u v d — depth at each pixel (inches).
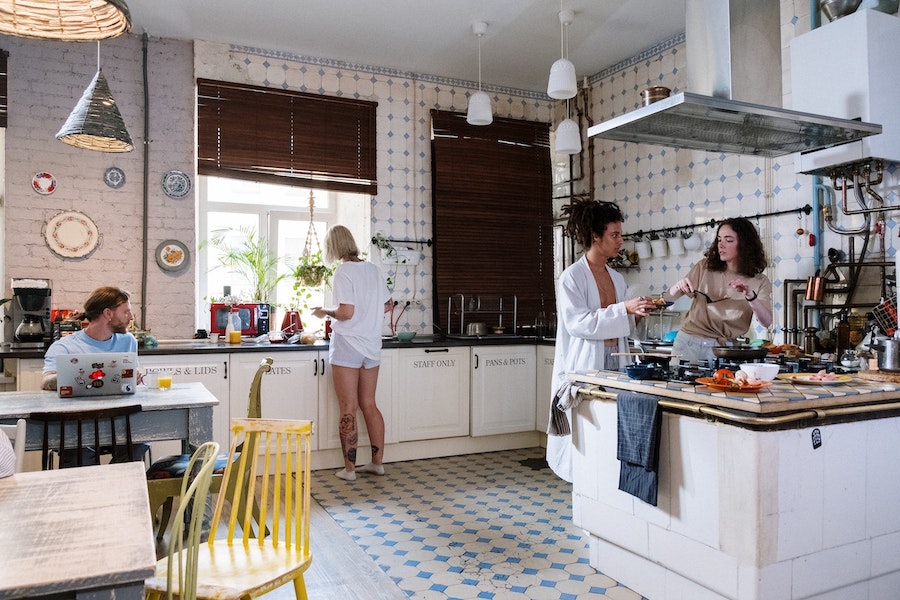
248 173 197.5
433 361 194.5
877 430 90.1
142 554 45.3
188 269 196.2
